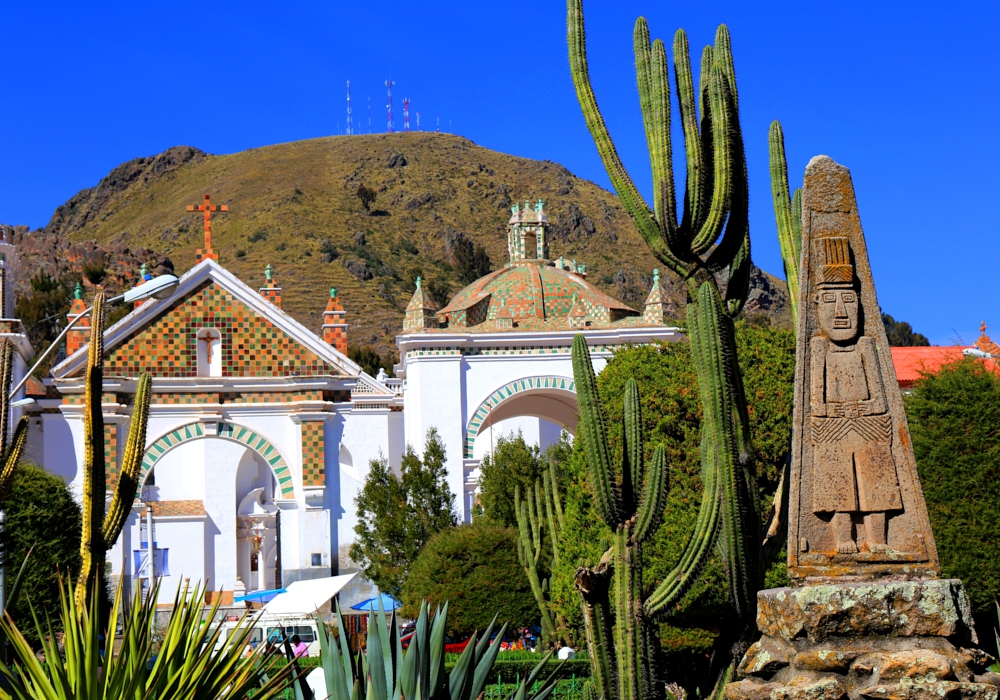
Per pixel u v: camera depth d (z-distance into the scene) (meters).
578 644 28.52
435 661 11.13
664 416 25.86
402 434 49.81
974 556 24.64
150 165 194.88
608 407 27.14
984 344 45.03
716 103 14.62
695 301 14.52
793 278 14.76
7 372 14.79
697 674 20.47
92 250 111.06
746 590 13.54
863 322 11.94
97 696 9.98
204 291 43.72
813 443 11.77
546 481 30.89
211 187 174.75
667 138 14.73
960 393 25.38
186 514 44.34
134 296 18.62
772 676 11.42
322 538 43.03
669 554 24.05
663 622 23.12
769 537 14.19
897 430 11.71
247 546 49.16
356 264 137.88
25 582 19.55
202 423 43.09
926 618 11.13
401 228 156.75
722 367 13.70
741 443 13.82
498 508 40.44
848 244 12.05
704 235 14.63
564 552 27.84
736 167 14.69
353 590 43.12
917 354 45.22
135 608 10.63
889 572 11.53
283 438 43.66
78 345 42.88
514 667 25.44
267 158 181.00
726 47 14.88
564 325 43.56
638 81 15.14
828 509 11.62
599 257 155.25
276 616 32.19
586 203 168.38
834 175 12.16
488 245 158.62
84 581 12.70
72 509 26.03
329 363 43.97
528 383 43.06
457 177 172.50
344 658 11.55
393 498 41.09
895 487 11.59
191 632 10.49
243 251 146.38
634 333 43.41
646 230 14.88
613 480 13.65
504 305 45.69
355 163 176.00
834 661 10.96
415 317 43.28
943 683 10.66
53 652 10.12
